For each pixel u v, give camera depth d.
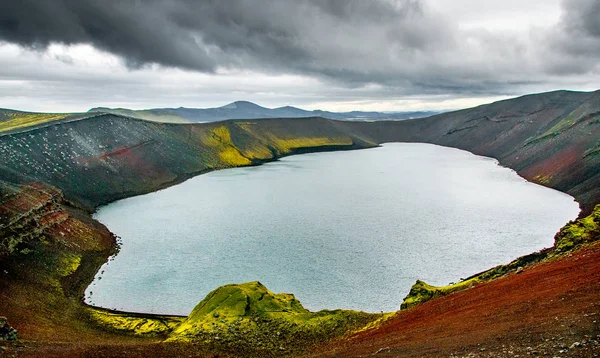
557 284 35.12
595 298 27.86
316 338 46.06
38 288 72.38
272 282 77.69
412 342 32.03
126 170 192.38
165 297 73.50
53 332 53.53
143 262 91.38
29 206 98.12
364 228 113.69
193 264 89.19
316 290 73.50
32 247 85.69
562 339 22.64
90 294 75.56
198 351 42.56
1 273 70.88
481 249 93.06
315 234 108.94
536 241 97.81
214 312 54.12
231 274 82.75
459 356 24.58
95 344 44.38
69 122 198.62
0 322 42.16
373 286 74.62
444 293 54.44
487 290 43.41
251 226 119.25
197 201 159.88
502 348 24.00
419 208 138.62
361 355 32.12
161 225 122.62
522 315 29.94
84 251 96.25
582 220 59.50
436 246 96.00
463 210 133.50
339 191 177.12
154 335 57.56
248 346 44.22
